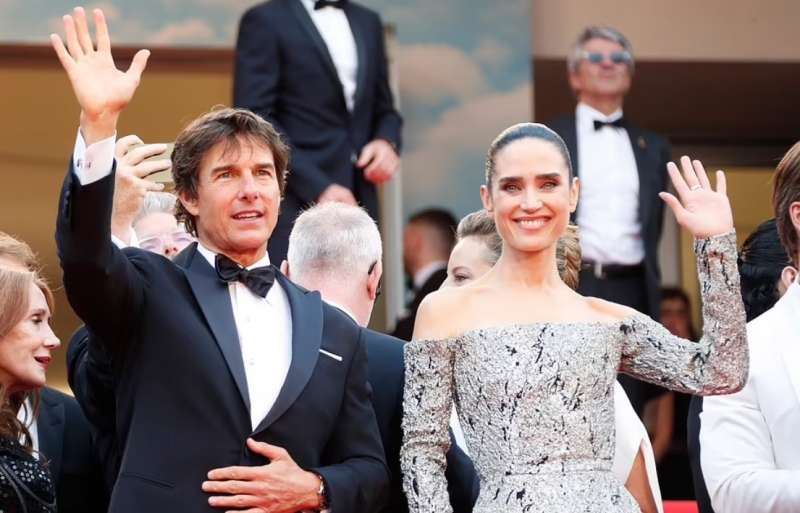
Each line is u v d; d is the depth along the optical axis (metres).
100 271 4.81
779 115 15.28
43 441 5.86
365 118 10.19
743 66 13.36
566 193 5.10
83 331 5.80
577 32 12.93
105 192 4.79
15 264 5.64
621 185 10.61
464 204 12.19
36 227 12.61
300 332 5.15
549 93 13.93
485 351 4.96
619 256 10.51
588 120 10.72
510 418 4.90
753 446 5.53
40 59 12.34
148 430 4.93
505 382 4.92
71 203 4.79
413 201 12.16
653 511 5.72
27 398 5.85
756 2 13.19
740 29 13.16
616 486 4.91
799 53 13.19
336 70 10.02
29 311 5.50
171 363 4.97
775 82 13.97
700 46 13.12
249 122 5.27
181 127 12.34
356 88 10.16
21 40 11.96
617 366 5.08
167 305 5.04
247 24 10.02
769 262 6.27
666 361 5.05
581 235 10.54
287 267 6.30
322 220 5.95
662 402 11.77
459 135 12.26
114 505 4.86
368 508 5.15
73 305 4.91
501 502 4.84
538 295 5.11
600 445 4.93
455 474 5.41
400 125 10.37
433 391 5.05
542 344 4.95
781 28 13.20
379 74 10.39
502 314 5.05
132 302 4.98
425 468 5.02
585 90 10.76
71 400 6.08
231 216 5.18
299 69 9.96
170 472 4.89
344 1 10.33
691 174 5.08
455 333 5.06
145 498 4.85
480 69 12.34
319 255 5.89
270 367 5.11
